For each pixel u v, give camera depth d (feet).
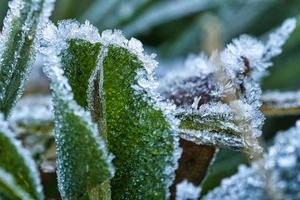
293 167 0.92
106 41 0.67
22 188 0.60
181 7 1.53
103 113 0.66
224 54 0.80
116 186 0.67
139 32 1.53
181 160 0.83
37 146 1.03
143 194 0.67
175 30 1.62
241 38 0.84
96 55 0.66
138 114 0.67
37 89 1.32
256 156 0.70
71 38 0.66
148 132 0.67
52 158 1.00
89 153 0.61
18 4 0.69
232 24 1.57
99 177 0.61
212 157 0.83
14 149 0.60
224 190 0.89
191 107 0.72
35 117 1.07
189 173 0.84
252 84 0.78
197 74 0.84
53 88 0.61
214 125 0.71
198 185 0.84
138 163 0.67
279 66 1.50
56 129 0.62
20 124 1.06
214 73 0.81
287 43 1.45
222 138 0.71
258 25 1.58
